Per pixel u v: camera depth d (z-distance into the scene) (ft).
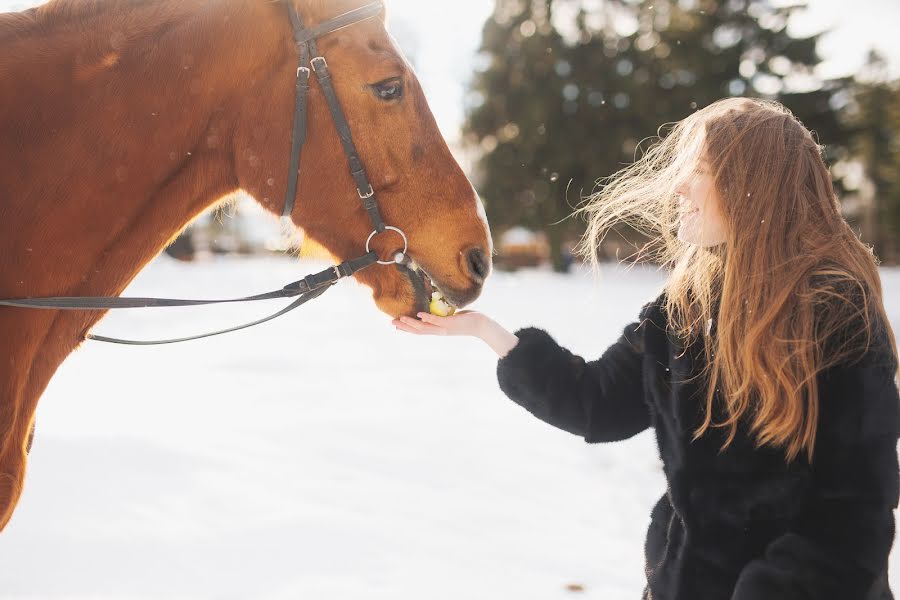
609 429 5.30
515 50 85.87
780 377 3.95
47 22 5.45
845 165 92.68
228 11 5.73
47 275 5.34
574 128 83.20
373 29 5.99
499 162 86.43
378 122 6.00
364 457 15.64
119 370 25.16
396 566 10.46
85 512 11.74
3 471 5.34
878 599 3.74
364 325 40.27
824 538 3.74
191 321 39.83
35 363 5.55
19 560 9.96
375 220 6.16
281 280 67.56
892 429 3.82
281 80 5.87
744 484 4.16
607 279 78.64
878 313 4.04
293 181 6.00
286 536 11.33
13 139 5.18
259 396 21.39
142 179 5.62
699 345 4.56
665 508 4.95
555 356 5.48
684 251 5.02
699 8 84.07
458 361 28.35
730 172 4.46
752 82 84.53
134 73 5.49
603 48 85.15
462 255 6.32
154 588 9.49
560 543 11.49
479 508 12.91
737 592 3.84
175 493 12.89
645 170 5.61
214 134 5.90
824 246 4.23
